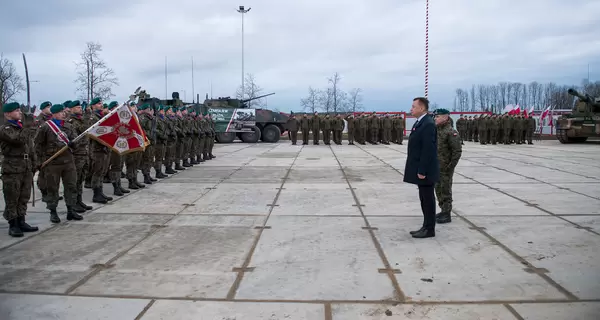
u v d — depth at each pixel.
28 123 7.40
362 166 13.73
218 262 4.94
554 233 6.00
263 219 6.93
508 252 5.22
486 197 8.56
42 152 6.59
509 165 13.78
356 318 3.58
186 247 5.50
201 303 3.88
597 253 5.15
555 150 20.22
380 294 4.05
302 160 15.59
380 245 5.54
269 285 4.27
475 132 28.06
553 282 4.29
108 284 4.32
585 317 3.56
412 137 5.85
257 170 12.77
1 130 5.72
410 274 4.54
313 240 5.77
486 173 11.95
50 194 6.65
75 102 7.69
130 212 7.44
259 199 8.50
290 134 29.23
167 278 4.46
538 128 36.81
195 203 8.15
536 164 14.05
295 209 7.62
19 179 5.91
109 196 8.80
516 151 19.61
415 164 5.79
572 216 6.96
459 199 8.39
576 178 10.97
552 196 8.62
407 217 7.02
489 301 3.88
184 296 4.03
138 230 6.30
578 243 5.55
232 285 4.28
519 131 25.19
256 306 3.81
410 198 8.55
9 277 4.51
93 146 8.03
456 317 3.59
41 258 5.10
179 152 12.73
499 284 4.26
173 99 22.02
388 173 12.09
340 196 8.77
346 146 23.53
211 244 5.62
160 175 11.20
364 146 23.55
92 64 29.22
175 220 6.88
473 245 5.51
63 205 7.94
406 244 5.57
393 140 25.64
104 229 6.36
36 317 3.62
